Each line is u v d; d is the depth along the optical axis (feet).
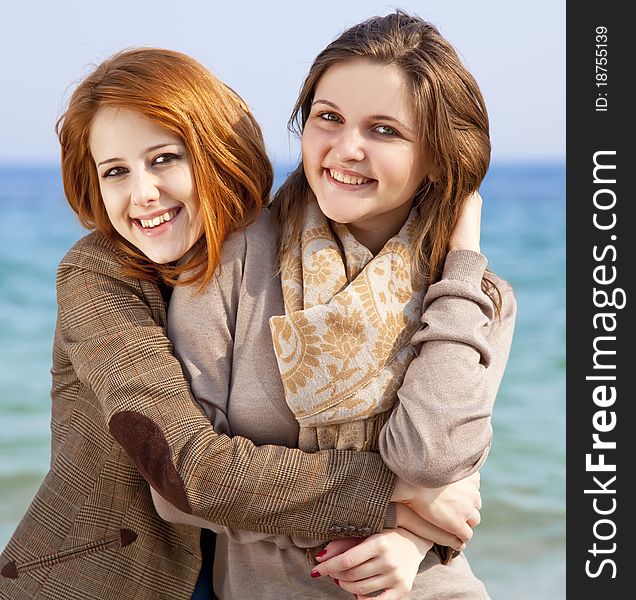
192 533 6.64
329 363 5.88
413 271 6.28
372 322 5.97
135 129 6.01
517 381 31.60
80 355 6.20
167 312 6.54
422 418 5.71
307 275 6.10
